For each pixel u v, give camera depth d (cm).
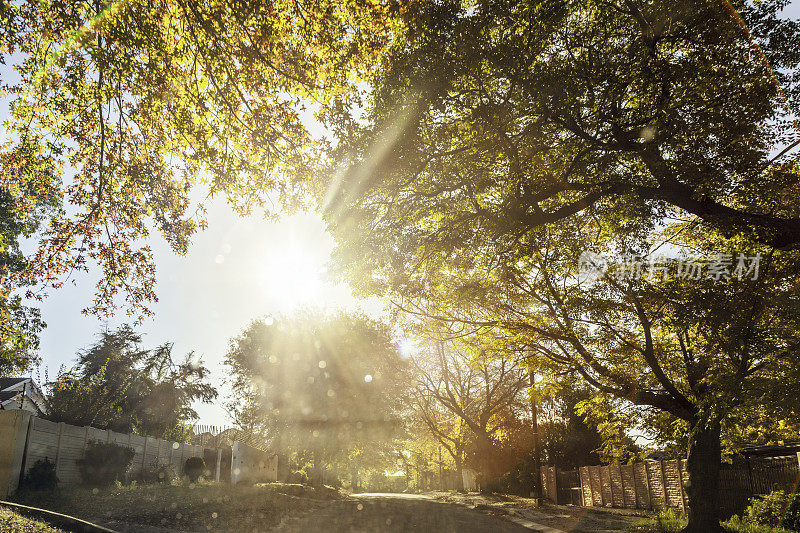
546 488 3912
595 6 1149
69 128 1098
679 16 1075
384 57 1098
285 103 1085
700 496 1546
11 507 1107
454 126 1248
